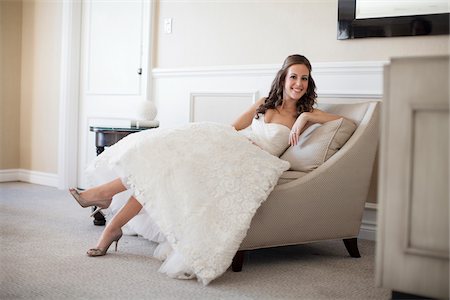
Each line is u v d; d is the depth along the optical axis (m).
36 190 4.34
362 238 2.94
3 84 4.84
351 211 2.37
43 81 4.74
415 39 2.77
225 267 1.93
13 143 4.95
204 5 3.60
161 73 3.80
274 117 2.63
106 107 4.30
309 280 2.02
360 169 2.36
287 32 3.22
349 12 2.94
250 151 2.16
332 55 3.05
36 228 2.81
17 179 4.96
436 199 1.22
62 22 4.50
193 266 1.88
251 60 3.39
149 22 3.85
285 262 2.32
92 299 1.69
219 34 3.53
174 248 1.92
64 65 4.46
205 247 1.91
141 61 4.01
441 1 2.68
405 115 1.24
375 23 2.86
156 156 2.04
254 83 3.34
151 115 3.35
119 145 2.34
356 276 2.10
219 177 2.02
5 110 4.87
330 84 3.02
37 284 1.82
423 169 1.23
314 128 2.45
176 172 2.00
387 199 1.27
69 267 2.06
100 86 4.34
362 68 2.90
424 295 1.24
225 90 3.47
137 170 2.03
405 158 1.24
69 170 4.50
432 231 1.22
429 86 1.21
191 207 1.95
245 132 2.85
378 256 1.29
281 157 2.50
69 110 4.47
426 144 1.22
